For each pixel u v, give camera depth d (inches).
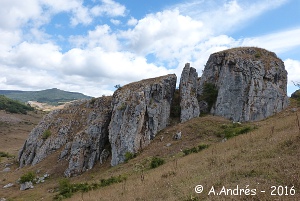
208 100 1921.8
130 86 2021.4
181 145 1510.8
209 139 1483.8
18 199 1376.7
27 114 7554.1
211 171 705.0
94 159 1785.2
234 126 1555.1
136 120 1680.6
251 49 1972.2
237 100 1747.0
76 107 2709.2
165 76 1993.1
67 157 2006.6
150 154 1529.3
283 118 1487.5
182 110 1843.0
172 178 759.1
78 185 1318.9
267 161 625.6
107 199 786.8
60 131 2354.8
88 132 1882.4
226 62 1877.5
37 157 2245.3
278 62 1916.8
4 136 4845.0
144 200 632.4
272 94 1779.0
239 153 808.3
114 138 1717.5
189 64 2007.9
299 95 2064.5
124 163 1546.5
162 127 1803.6
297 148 663.8
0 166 2539.4
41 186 1628.9
